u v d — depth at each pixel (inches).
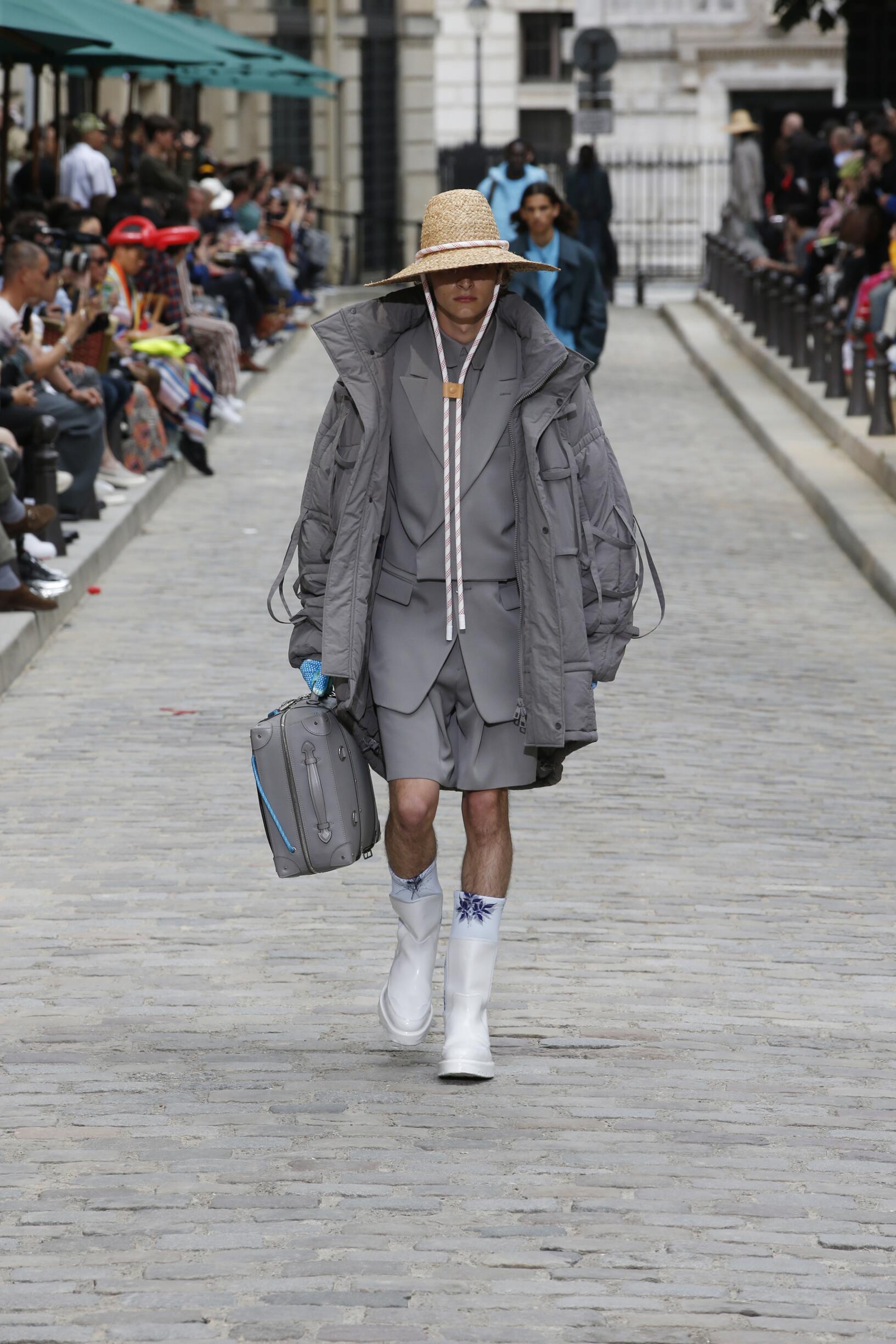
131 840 738.8
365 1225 441.7
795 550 1365.7
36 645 1021.2
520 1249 431.2
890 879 714.2
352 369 496.7
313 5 3868.1
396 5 4124.0
